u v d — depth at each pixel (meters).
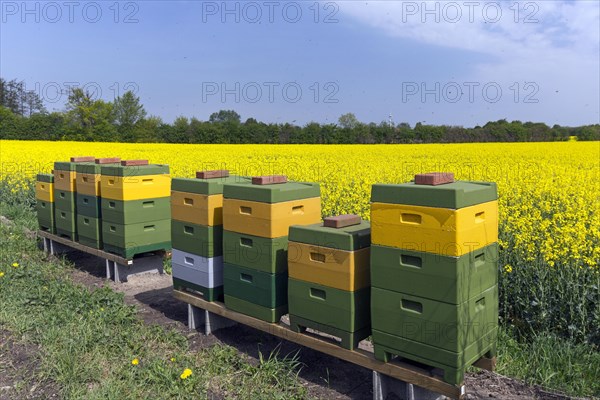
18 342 5.64
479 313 4.18
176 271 6.52
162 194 8.47
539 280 5.90
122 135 52.38
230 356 5.44
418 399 4.31
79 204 9.09
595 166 21.25
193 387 4.71
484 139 48.34
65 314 6.40
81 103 58.88
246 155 29.73
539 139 50.91
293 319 5.04
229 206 5.59
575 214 8.81
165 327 6.46
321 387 4.90
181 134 50.28
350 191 13.09
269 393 4.70
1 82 67.69
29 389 4.63
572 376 4.92
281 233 5.24
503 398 4.58
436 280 3.93
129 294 7.93
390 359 4.40
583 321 5.48
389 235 4.20
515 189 12.98
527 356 5.41
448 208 3.81
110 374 4.92
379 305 4.32
